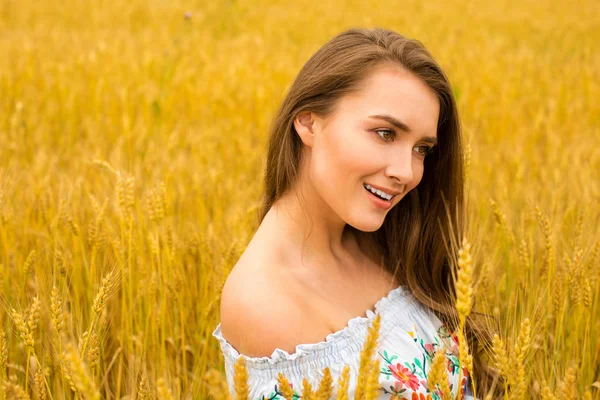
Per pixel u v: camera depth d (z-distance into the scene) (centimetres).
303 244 183
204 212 356
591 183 371
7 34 1130
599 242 249
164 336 250
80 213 323
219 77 788
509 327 220
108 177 364
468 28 1465
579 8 1892
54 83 720
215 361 268
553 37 1388
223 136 559
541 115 618
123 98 620
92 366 167
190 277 298
